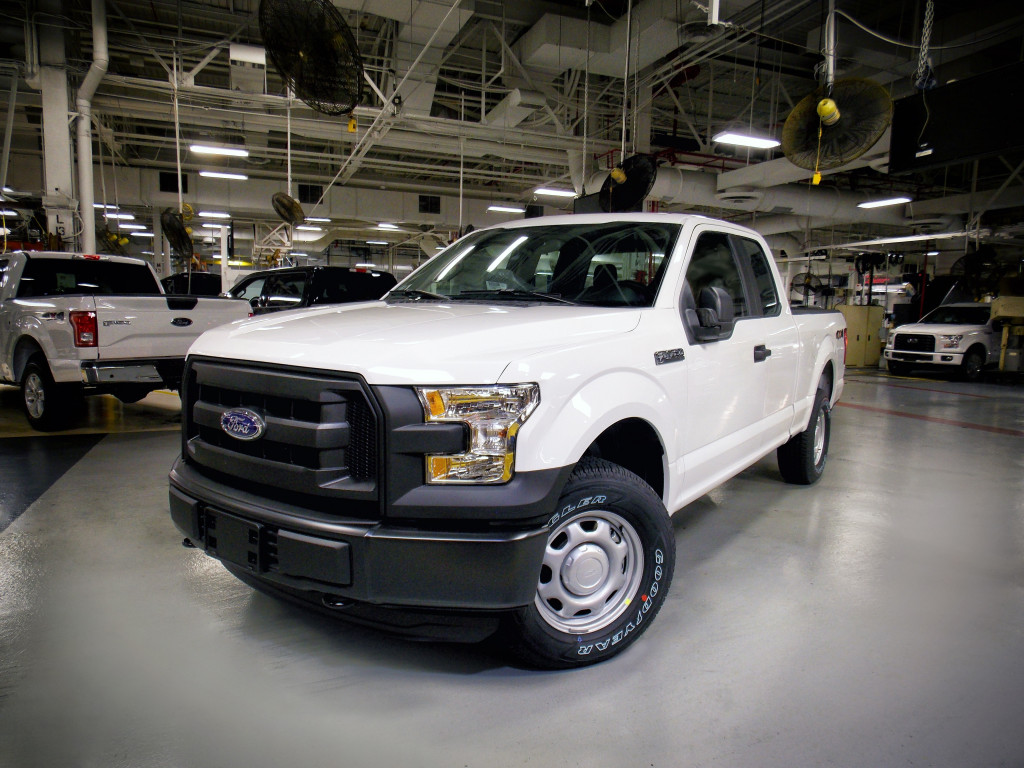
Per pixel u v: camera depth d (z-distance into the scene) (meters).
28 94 13.88
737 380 3.22
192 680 2.26
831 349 4.77
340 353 2.05
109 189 20.91
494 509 1.95
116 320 5.70
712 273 3.27
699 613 2.82
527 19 12.13
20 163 19.06
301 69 6.31
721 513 4.23
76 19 12.44
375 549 1.92
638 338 2.51
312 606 2.21
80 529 3.72
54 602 2.83
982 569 3.37
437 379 1.96
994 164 19.33
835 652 2.51
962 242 23.44
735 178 15.59
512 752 1.91
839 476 5.29
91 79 11.16
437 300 3.06
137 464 5.14
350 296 8.23
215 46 11.99
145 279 7.61
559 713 2.11
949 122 8.29
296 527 2.02
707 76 15.38
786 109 17.30
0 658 2.38
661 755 1.91
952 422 8.35
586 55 11.66
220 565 3.26
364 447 2.01
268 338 2.30
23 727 1.99
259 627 2.64
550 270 3.15
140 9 12.45
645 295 2.83
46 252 6.70
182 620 2.69
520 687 2.25
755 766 1.87
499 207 20.44
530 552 2.00
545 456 2.04
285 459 2.15
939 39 11.32
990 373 15.13
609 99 15.10
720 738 1.99
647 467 2.69
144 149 21.08
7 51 11.13
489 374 2.01
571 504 2.21
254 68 11.88
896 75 12.69
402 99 12.56
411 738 1.97
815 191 17.75
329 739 1.96
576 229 3.29
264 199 22.58
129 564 3.25
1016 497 4.75
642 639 2.59
